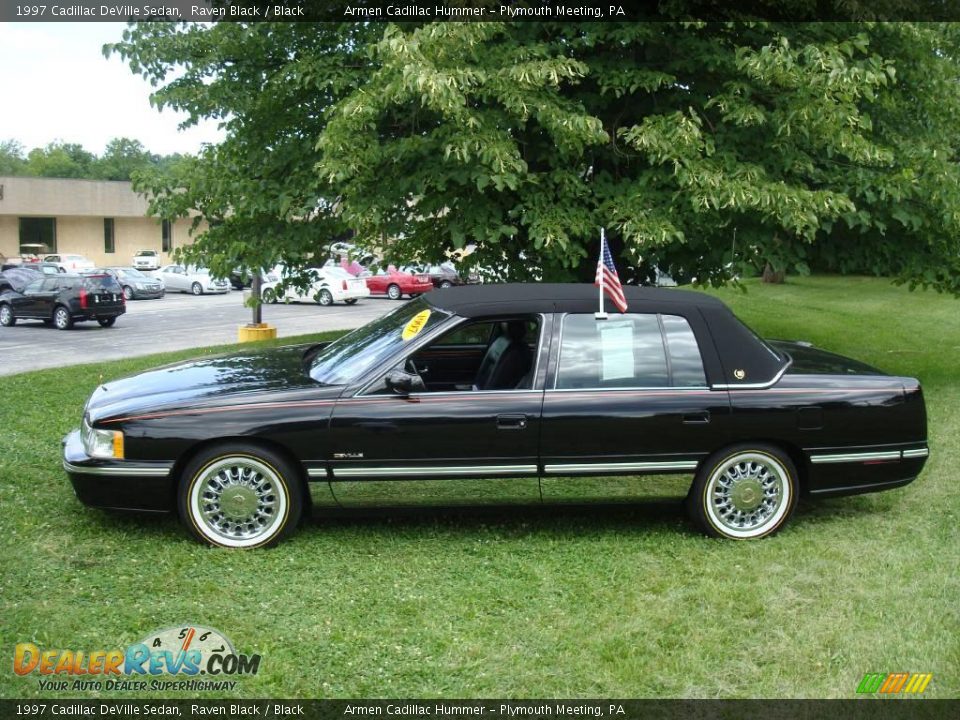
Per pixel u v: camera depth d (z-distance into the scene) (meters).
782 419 5.50
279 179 10.55
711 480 5.51
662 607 4.55
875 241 10.34
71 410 9.48
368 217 8.72
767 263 9.54
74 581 4.80
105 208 53.44
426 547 5.39
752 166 8.67
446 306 5.71
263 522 5.35
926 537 5.58
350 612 4.49
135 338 21.78
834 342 15.80
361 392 5.34
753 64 8.40
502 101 8.28
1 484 6.51
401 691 3.76
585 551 5.34
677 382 5.49
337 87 9.45
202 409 5.28
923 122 11.09
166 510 5.35
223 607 4.54
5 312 25.19
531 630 4.30
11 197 50.41
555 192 9.21
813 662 4.00
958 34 10.98
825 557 5.25
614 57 9.48
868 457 5.64
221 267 10.15
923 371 12.19
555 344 5.49
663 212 8.82
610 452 5.42
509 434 5.34
